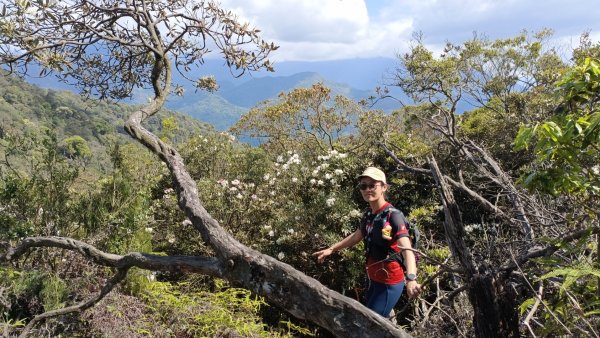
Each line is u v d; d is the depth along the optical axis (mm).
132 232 4348
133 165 6395
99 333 3219
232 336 3508
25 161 4250
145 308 3650
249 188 6082
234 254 2322
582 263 2049
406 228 2990
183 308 3652
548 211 3109
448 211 2891
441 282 4285
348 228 5078
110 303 3482
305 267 5309
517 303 2867
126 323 3367
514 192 3500
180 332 3523
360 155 6434
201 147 7750
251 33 3770
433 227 5551
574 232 2451
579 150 2090
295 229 5273
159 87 3992
